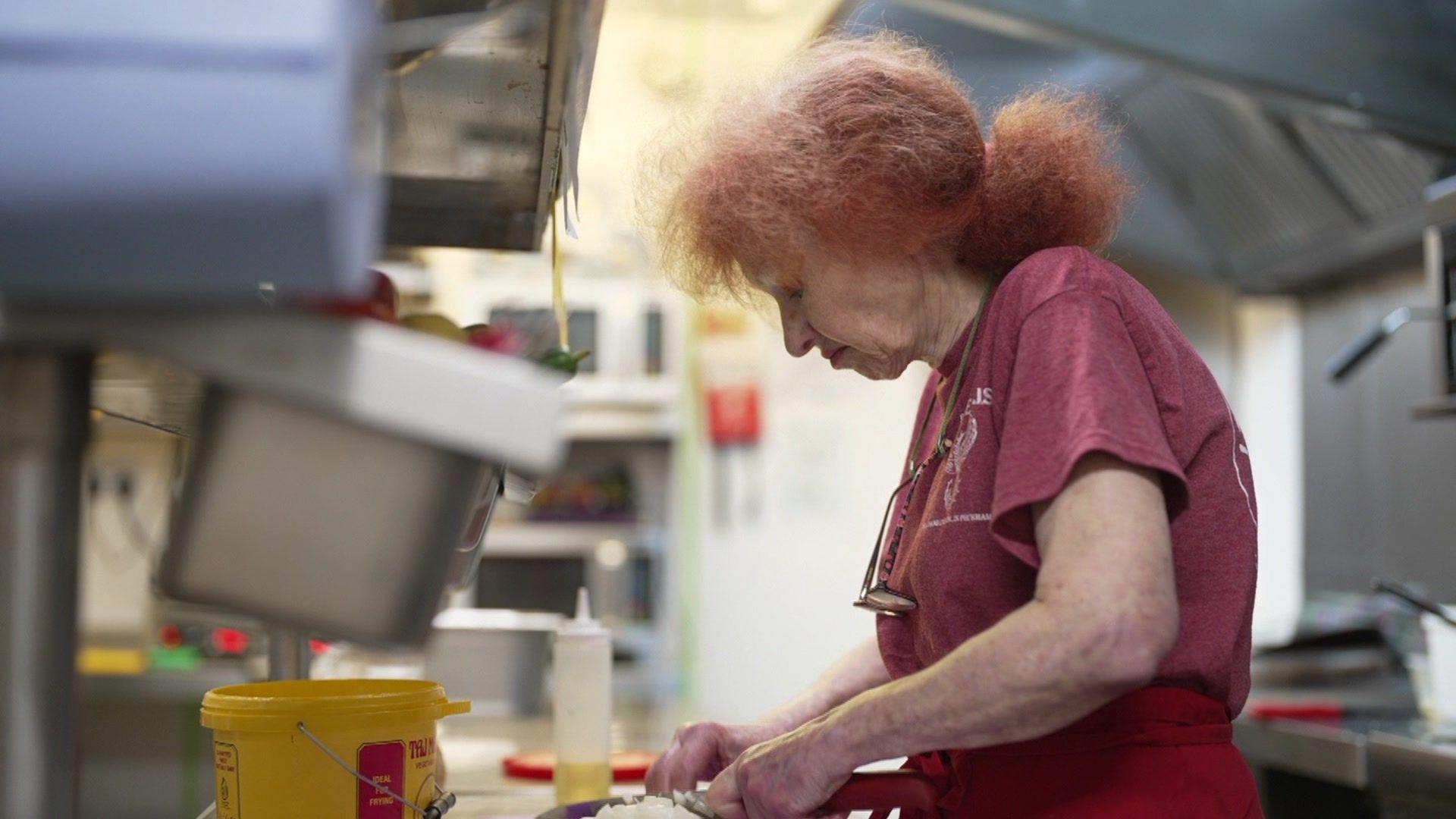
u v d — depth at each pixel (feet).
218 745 3.26
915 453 4.43
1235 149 11.17
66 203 1.73
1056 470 3.14
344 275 1.83
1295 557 13.35
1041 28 8.11
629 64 10.91
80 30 1.72
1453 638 8.01
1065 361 3.30
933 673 3.22
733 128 3.89
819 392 17.40
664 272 4.46
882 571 4.28
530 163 4.15
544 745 7.25
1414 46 8.13
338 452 2.19
